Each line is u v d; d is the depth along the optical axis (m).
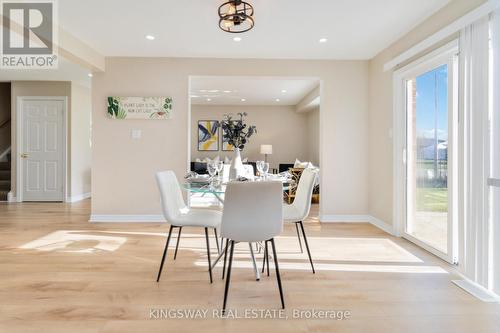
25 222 4.19
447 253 2.69
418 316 1.80
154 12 2.91
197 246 3.15
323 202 4.34
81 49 3.66
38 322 1.72
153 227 3.93
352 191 4.35
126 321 1.74
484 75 2.11
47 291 2.10
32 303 1.93
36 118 5.91
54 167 5.94
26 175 5.92
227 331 1.65
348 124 4.33
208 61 4.25
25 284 2.21
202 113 8.74
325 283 2.25
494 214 2.04
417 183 3.25
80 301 1.96
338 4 2.74
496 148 2.02
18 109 5.85
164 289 2.15
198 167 8.01
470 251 2.25
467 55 2.27
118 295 2.05
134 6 2.79
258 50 3.96
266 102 8.27
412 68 3.18
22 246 3.11
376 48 3.86
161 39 3.60
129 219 4.26
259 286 2.20
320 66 4.31
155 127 4.26
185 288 2.17
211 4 2.76
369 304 1.94
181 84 4.25
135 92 4.23
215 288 2.17
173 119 4.27
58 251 2.96
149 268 2.54
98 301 1.97
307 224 4.17
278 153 8.80
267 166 2.86
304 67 4.30
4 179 6.25
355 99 4.32
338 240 3.38
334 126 4.33
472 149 2.21
